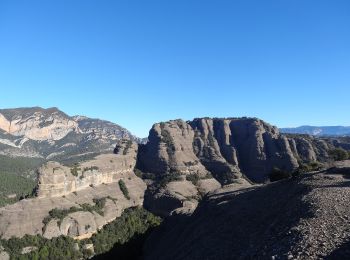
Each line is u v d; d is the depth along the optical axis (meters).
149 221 157.38
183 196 169.50
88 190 172.88
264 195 56.16
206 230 51.50
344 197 38.47
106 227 152.00
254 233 38.81
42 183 152.38
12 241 127.69
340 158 113.81
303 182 53.34
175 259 51.28
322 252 25.17
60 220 142.88
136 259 95.06
